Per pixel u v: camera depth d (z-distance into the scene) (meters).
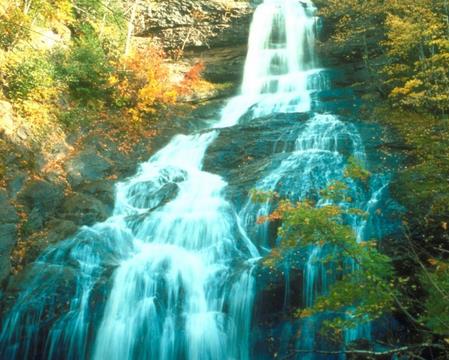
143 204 11.85
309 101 16.77
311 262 9.00
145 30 19.84
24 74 12.70
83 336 8.84
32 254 10.04
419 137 10.03
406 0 15.05
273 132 13.63
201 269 9.59
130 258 10.02
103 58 15.61
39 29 15.33
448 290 5.90
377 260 5.76
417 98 12.20
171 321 8.83
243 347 8.78
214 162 13.13
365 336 8.55
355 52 17.97
